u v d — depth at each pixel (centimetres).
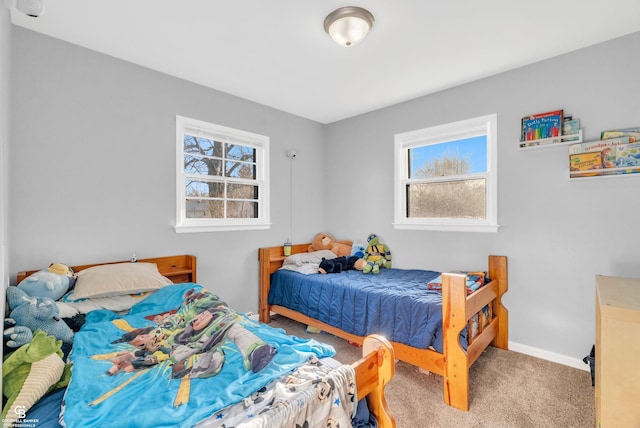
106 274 204
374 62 246
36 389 103
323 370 120
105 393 104
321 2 177
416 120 321
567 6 180
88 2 177
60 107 215
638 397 126
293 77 274
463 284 184
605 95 218
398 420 174
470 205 292
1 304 96
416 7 180
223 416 94
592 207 224
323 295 274
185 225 278
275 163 354
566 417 176
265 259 330
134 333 156
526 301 252
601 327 133
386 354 129
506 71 262
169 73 267
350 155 383
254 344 129
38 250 205
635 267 208
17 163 198
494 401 191
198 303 183
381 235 352
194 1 176
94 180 229
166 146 268
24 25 199
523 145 250
